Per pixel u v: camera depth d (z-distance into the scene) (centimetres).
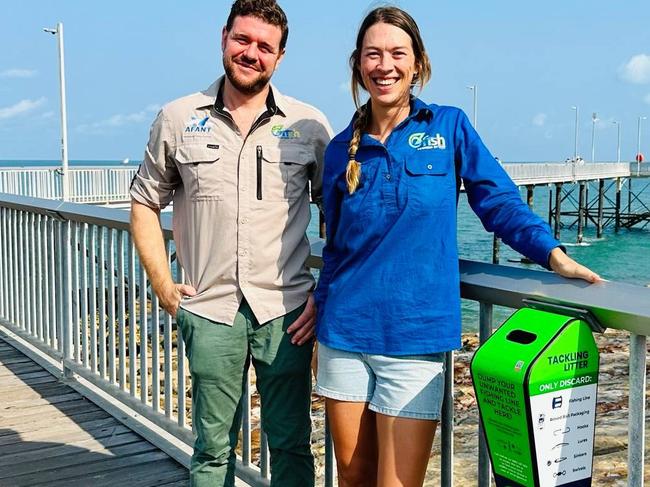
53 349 490
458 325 194
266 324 237
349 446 209
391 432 196
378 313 196
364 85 203
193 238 240
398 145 194
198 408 247
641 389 164
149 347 692
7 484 327
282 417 246
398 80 195
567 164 4375
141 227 251
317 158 243
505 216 185
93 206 430
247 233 233
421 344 192
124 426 397
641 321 156
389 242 193
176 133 237
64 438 380
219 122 234
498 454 167
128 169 2748
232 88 232
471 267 207
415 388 194
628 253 3494
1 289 591
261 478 300
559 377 158
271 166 233
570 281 177
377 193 194
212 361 239
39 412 419
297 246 241
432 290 191
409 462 195
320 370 213
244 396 304
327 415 263
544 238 178
